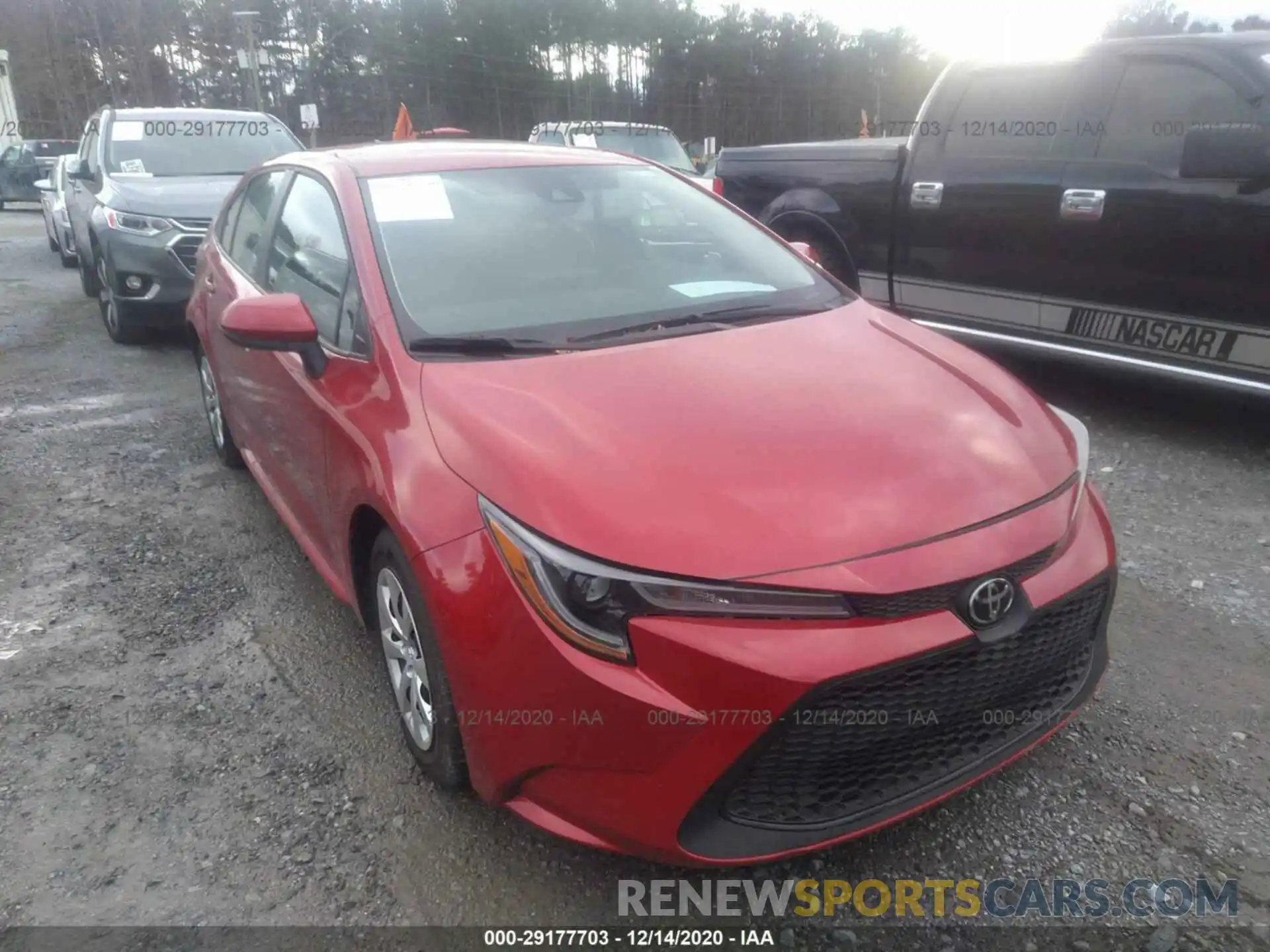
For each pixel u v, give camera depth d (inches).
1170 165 194.1
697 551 82.4
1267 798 105.3
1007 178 221.1
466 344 112.5
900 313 257.3
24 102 1935.3
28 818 106.4
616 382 105.1
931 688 85.9
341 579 124.3
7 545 171.5
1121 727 116.9
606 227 139.7
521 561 86.0
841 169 261.0
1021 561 89.1
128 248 293.7
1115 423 221.5
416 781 111.2
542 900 95.1
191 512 185.6
